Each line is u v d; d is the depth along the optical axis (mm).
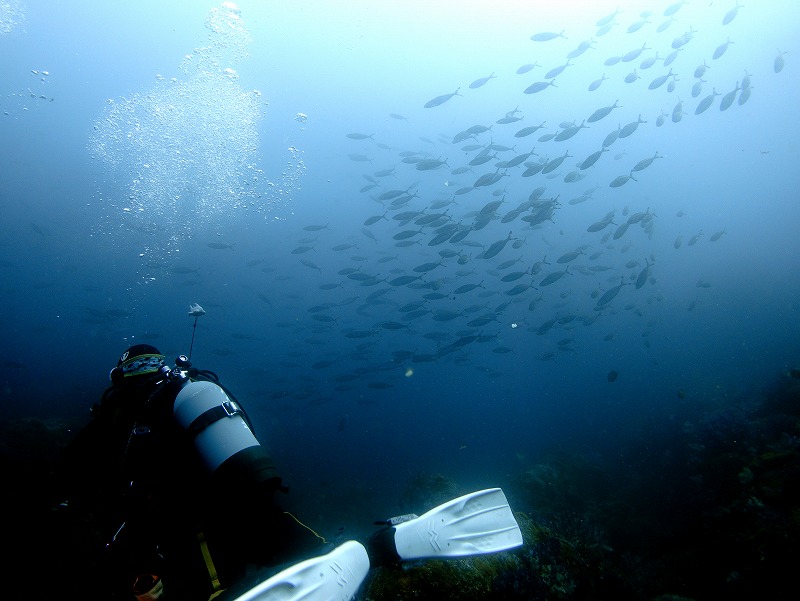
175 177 19109
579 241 47000
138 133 18266
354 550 1142
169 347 36656
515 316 41938
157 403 1291
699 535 5547
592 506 8688
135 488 1232
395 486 14555
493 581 2219
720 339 33500
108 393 1420
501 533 1396
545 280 11969
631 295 49938
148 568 1220
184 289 52906
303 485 13000
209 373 1456
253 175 19297
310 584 990
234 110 17844
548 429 22016
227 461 1073
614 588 3248
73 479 1366
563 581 2531
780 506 4828
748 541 4363
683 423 11562
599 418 20812
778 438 7230
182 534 1176
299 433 23047
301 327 18188
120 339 38094
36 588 4680
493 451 19094
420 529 1327
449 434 25312
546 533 2812
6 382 20391
